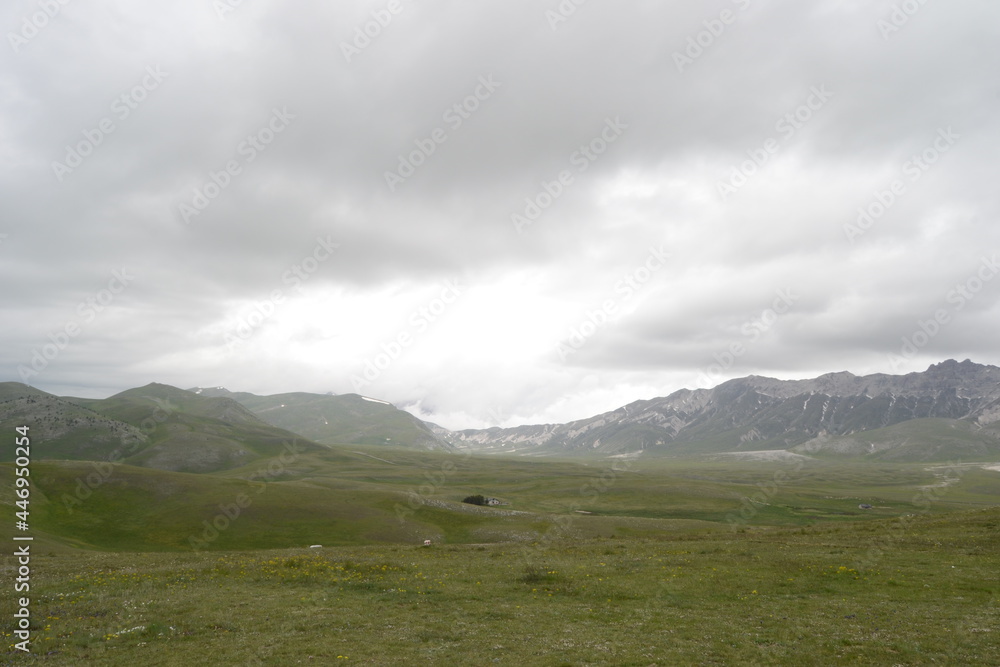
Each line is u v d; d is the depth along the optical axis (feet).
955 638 80.94
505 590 122.72
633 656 78.28
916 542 158.61
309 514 334.24
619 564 147.43
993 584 111.75
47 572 146.82
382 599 115.96
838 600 105.81
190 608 107.34
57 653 83.35
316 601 113.50
